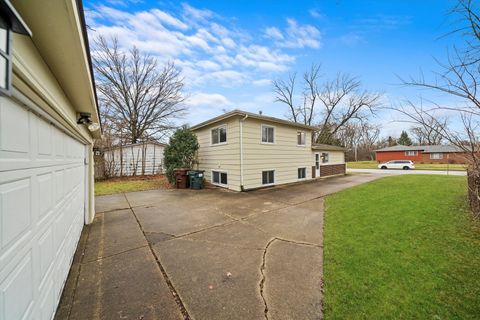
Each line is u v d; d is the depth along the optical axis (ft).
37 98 5.41
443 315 6.30
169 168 35.22
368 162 115.75
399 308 6.64
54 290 6.81
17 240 4.47
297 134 39.29
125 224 15.58
